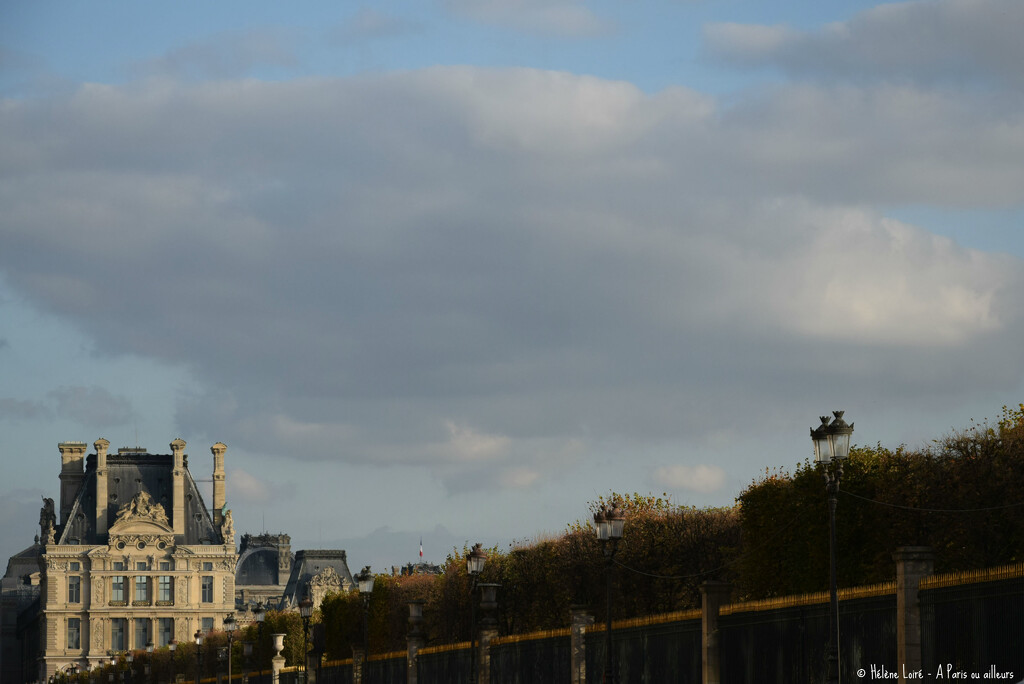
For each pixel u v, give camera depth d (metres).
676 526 108.88
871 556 74.19
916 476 73.56
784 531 79.12
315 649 161.62
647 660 71.94
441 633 142.25
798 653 57.84
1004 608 46.16
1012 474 71.00
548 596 120.69
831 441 48.88
